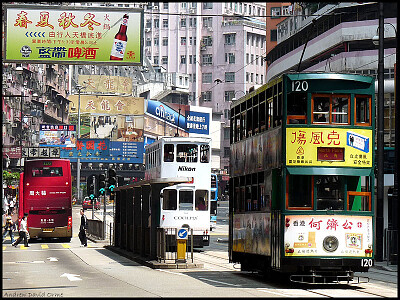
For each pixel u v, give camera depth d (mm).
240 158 31984
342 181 25875
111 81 173625
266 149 27875
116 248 52250
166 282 28281
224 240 66625
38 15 44594
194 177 49719
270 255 26859
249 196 30172
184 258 36781
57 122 161875
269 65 116625
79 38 44938
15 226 81250
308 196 25734
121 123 157625
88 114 159000
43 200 62469
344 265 25516
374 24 84125
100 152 138125
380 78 43156
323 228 25516
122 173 160000
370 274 35375
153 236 39281
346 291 25484
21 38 44469
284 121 25953
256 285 27328
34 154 117000
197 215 49406
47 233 62344
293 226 25516
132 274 32531
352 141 25953
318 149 25781
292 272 26062
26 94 127938
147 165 57219
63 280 29422
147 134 161250
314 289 26078
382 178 42750
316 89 26016
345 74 26172
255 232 28922
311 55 95875
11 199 89188
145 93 193375
